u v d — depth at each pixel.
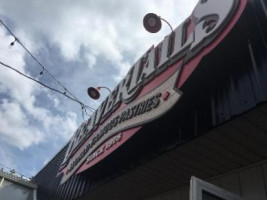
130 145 7.04
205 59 5.34
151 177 7.43
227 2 5.22
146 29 7.28
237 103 4.69
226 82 5.14
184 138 5.68
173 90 5.68
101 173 8.59
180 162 6.48
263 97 4.21
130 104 7.30
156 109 6.00
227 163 6.04
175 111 6.10
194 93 5.73
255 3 5.23
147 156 6.65
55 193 11.90
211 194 4.53
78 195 9.44
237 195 5.16
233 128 5.06
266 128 4.92
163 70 6.51
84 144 9.70
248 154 5.61
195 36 5.71
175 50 6.38
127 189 8.38
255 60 4.65
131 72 8.30
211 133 5.29
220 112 5.00
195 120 5.59
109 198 9.26
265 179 5.37
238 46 5.11
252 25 5.04
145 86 7.02
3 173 14.59
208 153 5.93
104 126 8.38
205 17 5.74
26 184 15.07
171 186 7.61
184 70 5.58
